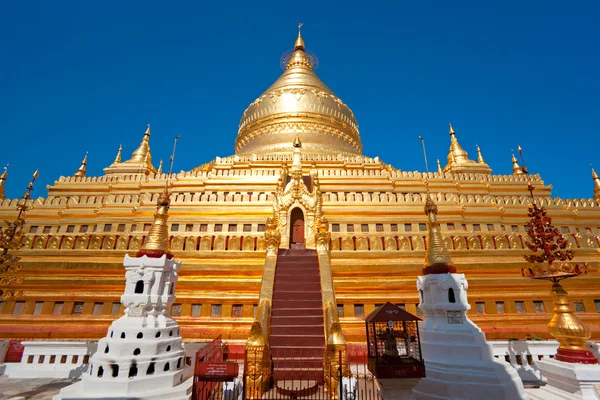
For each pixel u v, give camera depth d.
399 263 17.45
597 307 16.69
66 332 15.29
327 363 9.91
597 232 20.83
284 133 32.03
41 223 20.61
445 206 20.95
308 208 19.66
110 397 9.13
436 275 11.20
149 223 20.09
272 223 17.75
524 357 13.04
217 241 18.56
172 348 10.80
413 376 8.59
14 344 13.84
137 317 10.54
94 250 18.00
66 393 9.32
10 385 11.78
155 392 9.51
